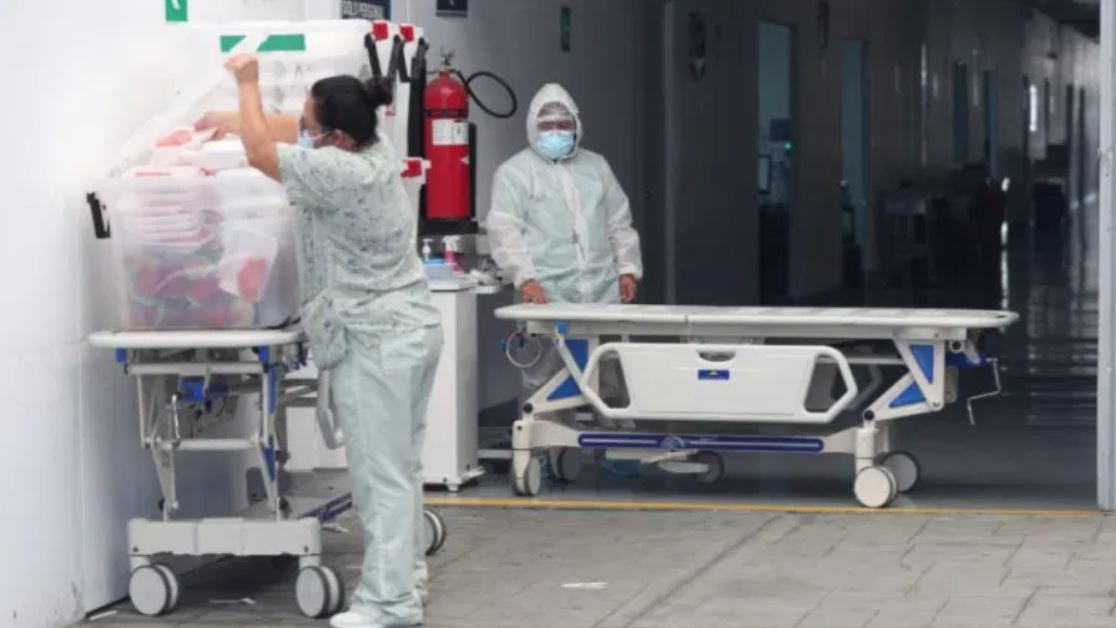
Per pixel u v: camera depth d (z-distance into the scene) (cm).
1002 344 2111
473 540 1005
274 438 848
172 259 818
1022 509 1065
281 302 823
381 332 802
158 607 845
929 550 950
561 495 1143
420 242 1183
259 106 789
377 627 808
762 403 1070
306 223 802
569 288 1205
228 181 811
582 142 1794
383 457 809
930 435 1394
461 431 1155
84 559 848
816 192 2767
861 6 3019
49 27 821
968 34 3884
